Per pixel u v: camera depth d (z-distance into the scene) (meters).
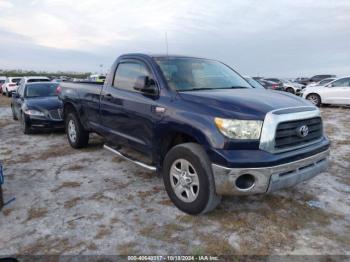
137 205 3.65
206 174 3.07
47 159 5.57
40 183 4.38
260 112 2.96
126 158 4.43
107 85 4.85
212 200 3.13
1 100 21.30
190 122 3.19
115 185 4.29
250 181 2.95
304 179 3.25
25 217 3.38
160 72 3.87
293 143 3.13
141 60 4.22
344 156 5.73
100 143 6.71
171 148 3.67
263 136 2.90
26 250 2.78
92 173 4.79
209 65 4.58
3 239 2.95
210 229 3.11
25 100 8.20
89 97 5.31
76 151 6.11
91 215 3.42
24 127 7.94
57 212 3.49
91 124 5.45
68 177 4.62
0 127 9.32
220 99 3.24
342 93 14.96
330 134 7.91
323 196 3.90
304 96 16.38
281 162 2.92
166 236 2.99
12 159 5.59
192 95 3.45
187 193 3.35
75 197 3.89
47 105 7.75
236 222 3.24
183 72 4.05
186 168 3.33
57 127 7.74
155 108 3.69
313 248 2.80
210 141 2.97
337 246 2.83
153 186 4.24
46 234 3.04
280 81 30.27
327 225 3.19
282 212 3.46
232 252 2.74
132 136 4.26
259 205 3.63
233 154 2.87
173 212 3.46
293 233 3.04
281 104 3.22
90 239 2.95
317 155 3.32
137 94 4.11
